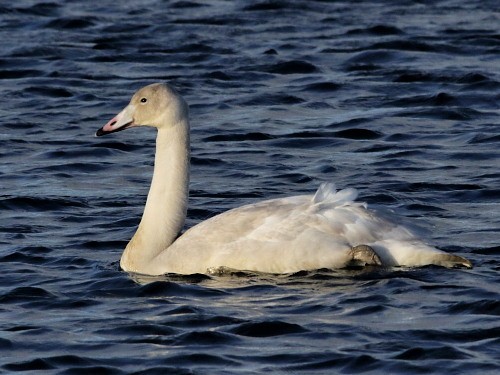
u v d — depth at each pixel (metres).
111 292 14.78
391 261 14.75
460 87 26.31
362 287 14.29
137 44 30.73
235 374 12.25
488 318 13.39
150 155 22.38
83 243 16.95
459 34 31.00
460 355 12.53
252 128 23.91
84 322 13.76
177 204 15.69
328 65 28.66
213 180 20.59
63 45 30.48
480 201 18.91
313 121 24.36
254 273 14.98
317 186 20.14
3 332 13.52
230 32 31.80
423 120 24.30
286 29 32.06
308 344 12.90
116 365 12.58
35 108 25.73
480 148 22.09
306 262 14.81
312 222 14.98
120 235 17.38
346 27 32.03
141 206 19.00
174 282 14.76
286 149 22.52
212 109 25.41
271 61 28.84
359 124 23.98
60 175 21.06
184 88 26.95
